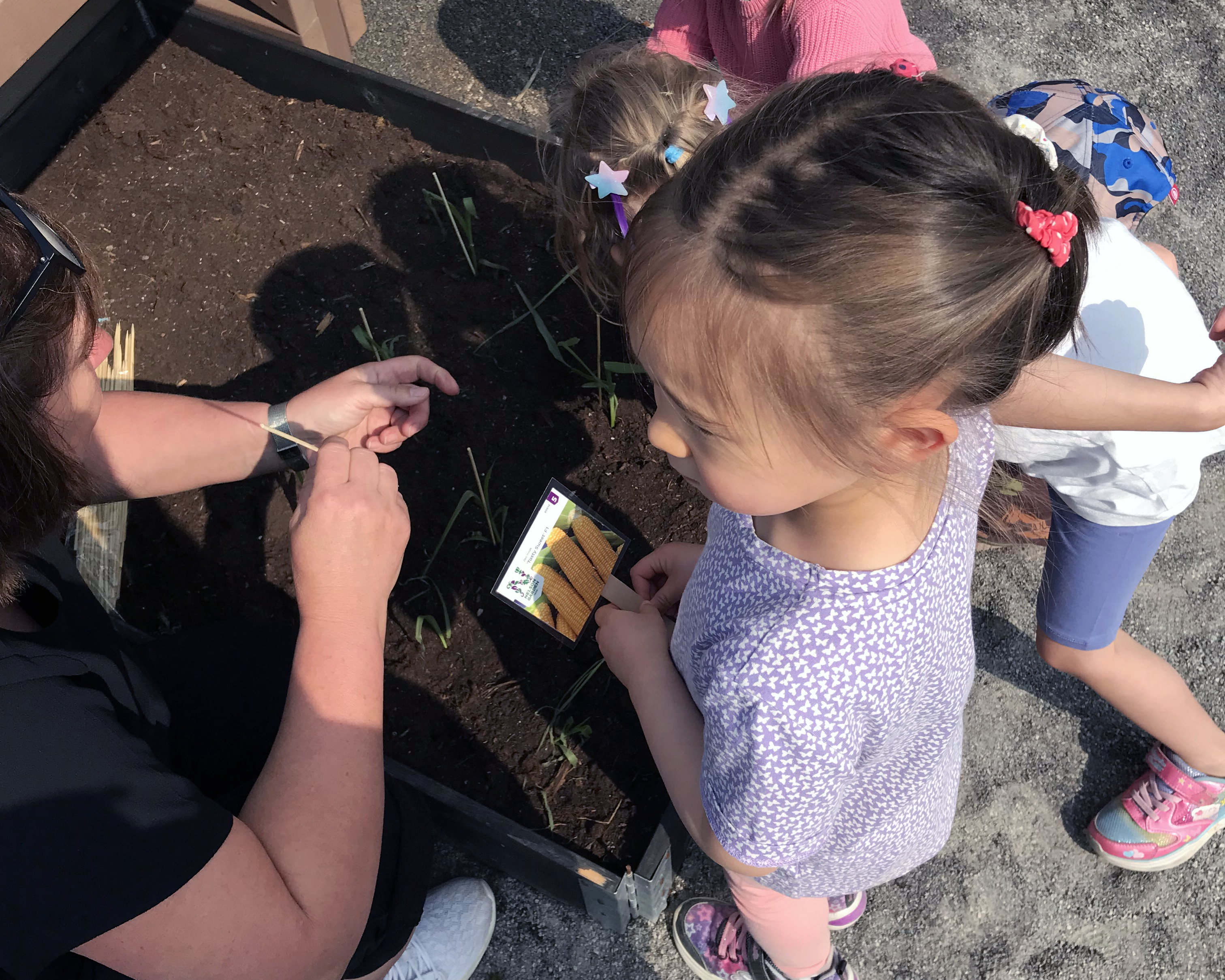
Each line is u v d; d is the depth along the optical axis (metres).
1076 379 1.07
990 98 1.33
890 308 0.64
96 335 0.94
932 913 1.66
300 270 1.99
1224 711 1.80
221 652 1.33
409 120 2.09
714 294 0.66
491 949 1.64
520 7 2.65
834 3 1.43
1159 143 1.53
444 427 1.87
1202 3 2.65
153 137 2.12
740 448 0.73
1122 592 1.37
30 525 0.79
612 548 1.67
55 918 0.73
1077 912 1.65
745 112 0.77
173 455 1.37
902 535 0.82
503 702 1.68
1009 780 1.76
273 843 0.87
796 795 0.86
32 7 1.74
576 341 1.82
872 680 0.83
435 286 1.98
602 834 1.57
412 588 1.77
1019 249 0.65
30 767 0.74
